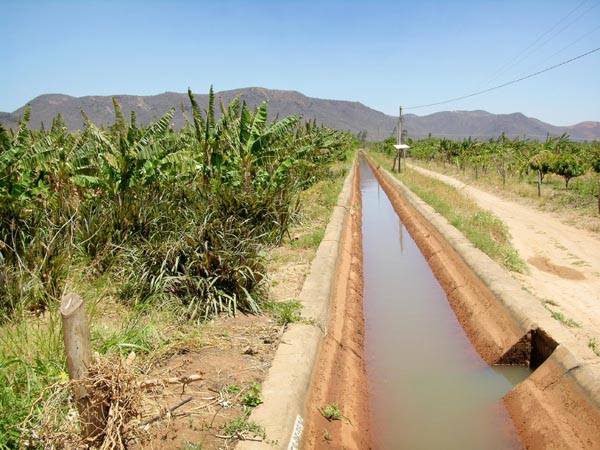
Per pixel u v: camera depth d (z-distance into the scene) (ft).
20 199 27.22
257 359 17.93
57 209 25.20
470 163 111.75
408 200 70.33
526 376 23.62
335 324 25.36
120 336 16.65
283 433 13.65
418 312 33.42
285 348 18.83
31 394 12.58
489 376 24.18
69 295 10.25
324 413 17.44
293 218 42.32
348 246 41.98
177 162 32.65
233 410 14.47
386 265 45.37
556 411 18.67
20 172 28.25
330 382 19.86
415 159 186.80
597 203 57.72
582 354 20.10
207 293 21.67
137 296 20.72
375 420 21.11
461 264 36.86
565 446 17.13
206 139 36.06
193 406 14.44
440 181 87.66
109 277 21.67
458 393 23.08
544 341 22.82
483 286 30.96
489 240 39.88
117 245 23.44
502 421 20.70
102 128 34.32
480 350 26.55
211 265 22.18
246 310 22.26
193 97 35.83
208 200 31.73
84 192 29.81
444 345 28.25
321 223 44.19
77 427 10.93
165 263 21.75
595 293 29.73
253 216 32.96
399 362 26.32
